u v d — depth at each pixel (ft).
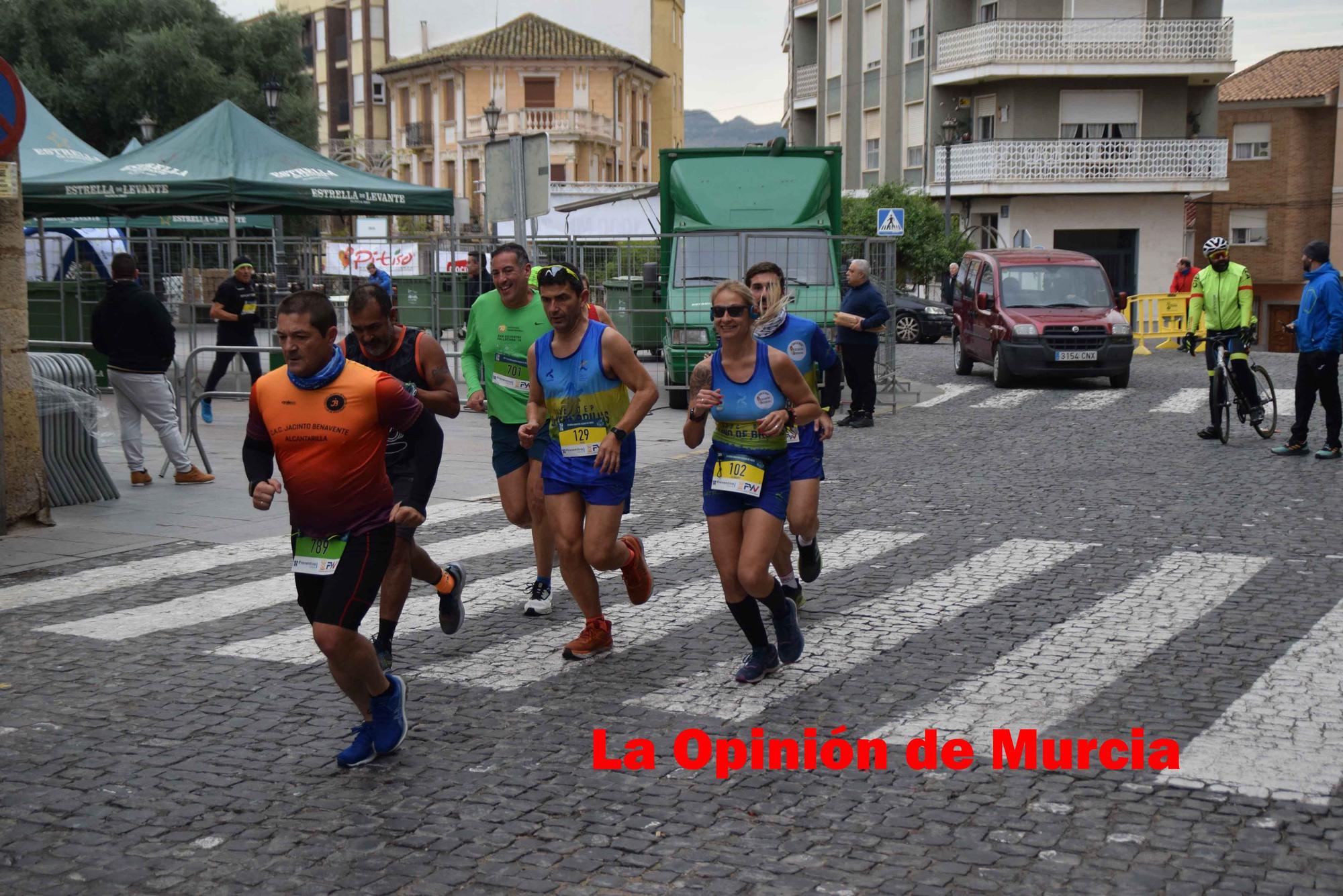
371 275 66.28
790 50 168.86
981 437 46.24
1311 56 162.91
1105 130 126.11
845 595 24.63
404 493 20.06
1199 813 14.56
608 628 20.97
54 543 29.78
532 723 17.85
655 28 217.77
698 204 54.75
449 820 14.64
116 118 124.88
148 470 40.01
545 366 20.03
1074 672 19.72
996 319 63.82
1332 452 39.65
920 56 135.54
